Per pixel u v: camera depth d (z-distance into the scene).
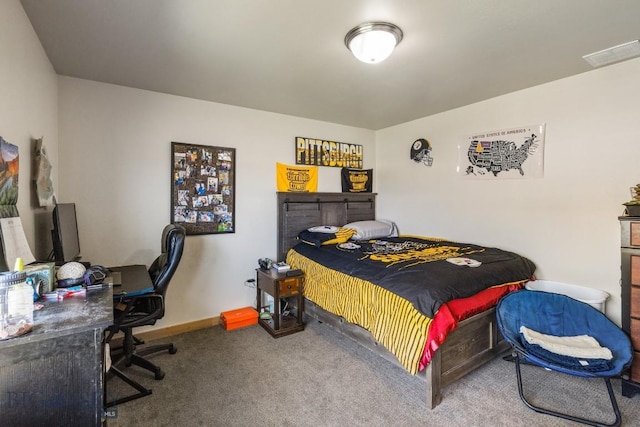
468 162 3.39
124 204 2.81
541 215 2.83
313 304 3.15
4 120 1.42
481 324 2.30
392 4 1.59
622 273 2.08
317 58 2.23
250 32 1.88
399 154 4.21
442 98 3.15
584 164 2.57
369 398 2.05
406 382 2.24
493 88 2.88
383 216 4.45
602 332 2.10
